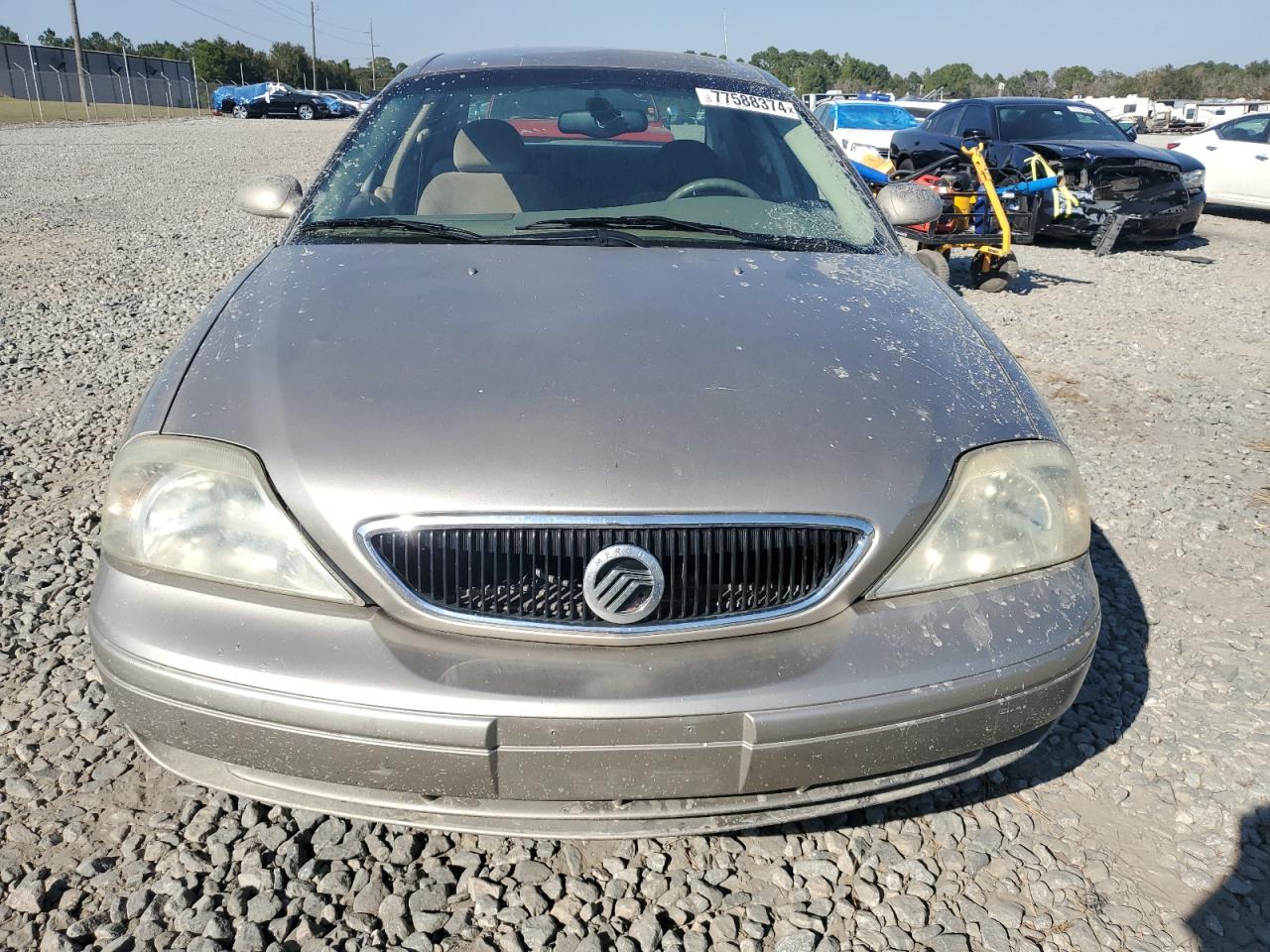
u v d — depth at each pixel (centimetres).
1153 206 995
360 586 167
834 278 241
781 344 202
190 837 202
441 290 221
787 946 182
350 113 4659
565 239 256
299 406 180
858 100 1708
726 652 166
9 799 211
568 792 164
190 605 167
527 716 157
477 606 166
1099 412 500
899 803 220
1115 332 669
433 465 168
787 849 206
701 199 280
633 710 158
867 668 165
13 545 328
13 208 1129
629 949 180
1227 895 196
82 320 640
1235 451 447
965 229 782
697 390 185
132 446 181
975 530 179
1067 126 1102
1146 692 264
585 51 339
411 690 158
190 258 873
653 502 165
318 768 164
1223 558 342
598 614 165
